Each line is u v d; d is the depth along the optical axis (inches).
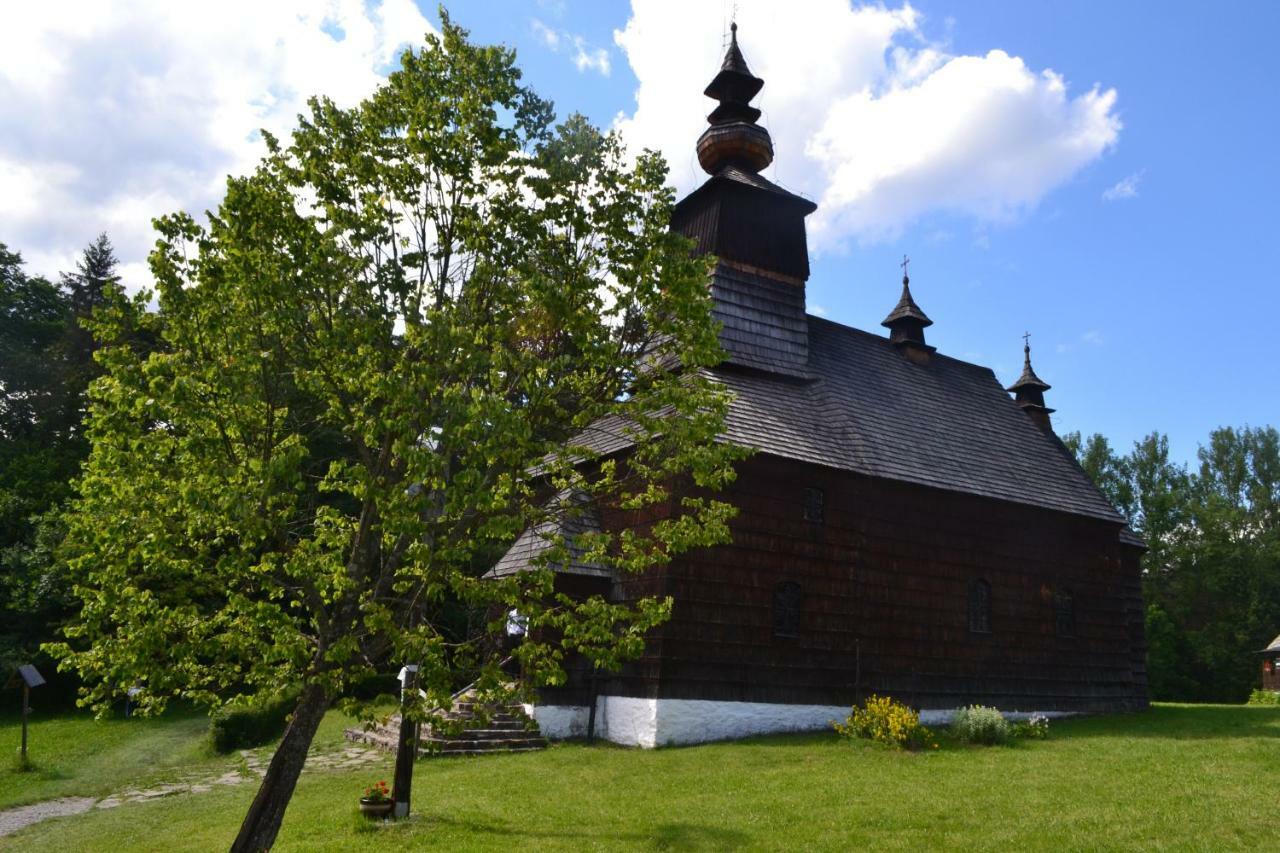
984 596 909.2
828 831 418.6
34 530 1107.3
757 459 773.9
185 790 614.2
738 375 871.1
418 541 331.0
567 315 364.5
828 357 988.6
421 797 510.9
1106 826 420.8
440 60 369.4
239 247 330.3
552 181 375.2
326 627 345.4
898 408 976.3
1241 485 2598.4
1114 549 1046.4
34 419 1358.3
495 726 698.2
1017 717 887.7
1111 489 2469.2
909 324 1114.7
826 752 651.5
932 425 984.9
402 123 366.9
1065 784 527.5
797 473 797.9
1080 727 858.1
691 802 486.3
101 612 323.3
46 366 1369.3
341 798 524.7
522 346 402.0
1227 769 581.9
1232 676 2127.2
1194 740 749.3
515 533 324.8
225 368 318.3
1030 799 483.5
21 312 1498.5
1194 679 2144.4
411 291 361.4
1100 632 997.8
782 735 730.8
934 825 427.2
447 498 335.9
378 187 368.5
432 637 341.1
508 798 502.6
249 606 303.0
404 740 466.3
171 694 352.5
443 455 331.0
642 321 396.8
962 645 868.6
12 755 767.1
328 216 356.5
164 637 320.5
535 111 378.9
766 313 919.7
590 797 503.2
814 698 759.7
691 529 396.5
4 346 1393.9
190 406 304.8
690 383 413.1
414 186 368.5
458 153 362.0
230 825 472.7
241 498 290.4
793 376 906.1
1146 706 1075.9
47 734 882.8
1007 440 1059.3
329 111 358.6
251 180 345.1
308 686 351.3
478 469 367.9
